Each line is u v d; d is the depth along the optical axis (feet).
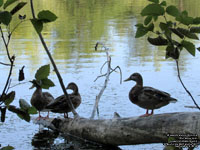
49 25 65.51
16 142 21.30
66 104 22.07
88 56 43.39
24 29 62.34
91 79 34.06
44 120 23.84
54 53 45.29
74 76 35.04
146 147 20.48
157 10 11.19
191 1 90.89
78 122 20.89
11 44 50.83
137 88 20.80
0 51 46.65
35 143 21.22
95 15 75.15
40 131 22.88
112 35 55.67
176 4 85.66
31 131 22.95
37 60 42.04
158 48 47.47
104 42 51.08
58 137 21.85
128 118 18.90
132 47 48.03
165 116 17.63
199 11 74.69
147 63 39.73
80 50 46.65
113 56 43.29
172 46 11.50
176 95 29.27
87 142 20.79
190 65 38.58
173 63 39.68
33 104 24.86
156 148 20.27
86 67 38.37
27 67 39.06
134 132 18.31
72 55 43.80
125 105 27.30
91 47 48.29
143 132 18.01
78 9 83.46
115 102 27.94
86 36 55.47
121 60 41.29
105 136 19.42
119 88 31.40
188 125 16.80
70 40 52.80
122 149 20.13
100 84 32.63
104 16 73.51
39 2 94.58
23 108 9.30
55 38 54.49
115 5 89.10
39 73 9.61
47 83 9.83
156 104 20.03
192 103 27.43
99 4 91.56
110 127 19.20
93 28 61.62
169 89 30.83
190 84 31.91
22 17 9.57
